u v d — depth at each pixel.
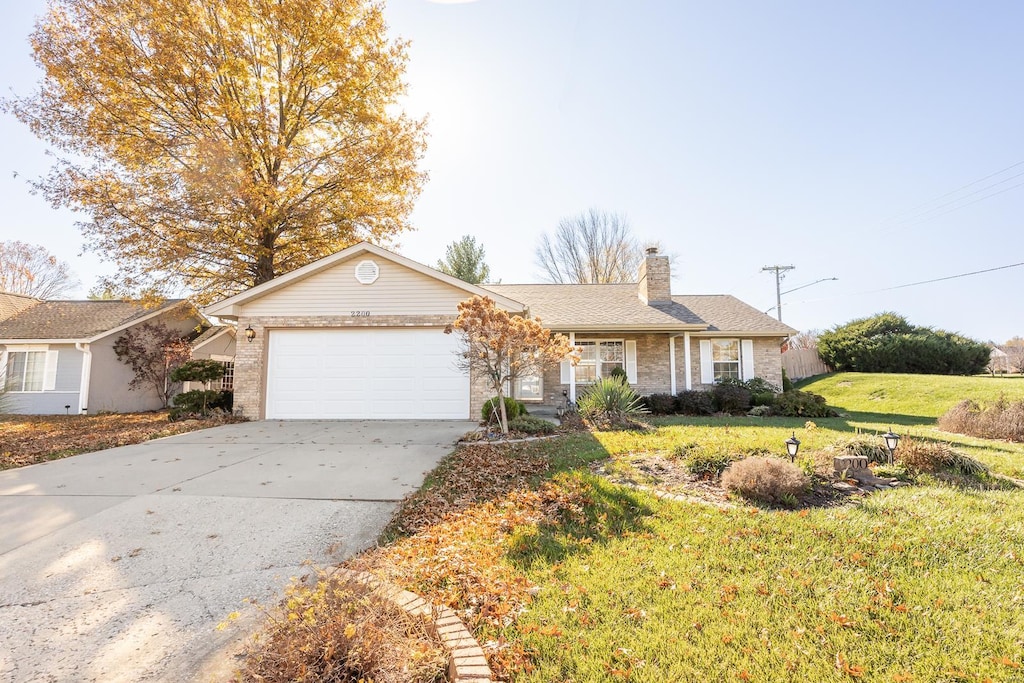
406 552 3.95
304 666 2.23
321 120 17.39
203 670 2.60
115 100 14.32
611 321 15.59
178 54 14.17
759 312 17.38
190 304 17.47
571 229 31.98
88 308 19.11
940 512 4.57
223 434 10.02
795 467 5.48
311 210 16.08
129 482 6.23
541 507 5.04
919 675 2.34
